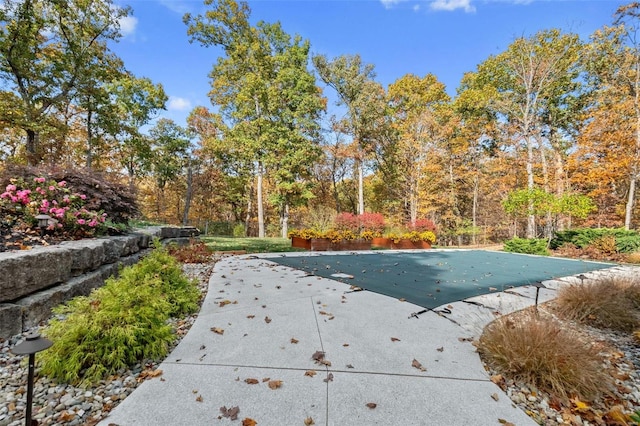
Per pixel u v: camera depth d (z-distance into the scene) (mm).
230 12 15938
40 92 10422
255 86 15336
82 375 1964
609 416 1735
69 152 14305
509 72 15977
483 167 18781
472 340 2701
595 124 12602
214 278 4941
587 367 2039
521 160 15336
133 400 1772
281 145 15984
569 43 13289
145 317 2336
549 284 5074
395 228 13172
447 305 3727
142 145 14688
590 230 11203
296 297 3938
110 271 4379
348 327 2959
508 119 16109
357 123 17734
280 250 9641
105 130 13148
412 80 19281
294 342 2600
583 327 3201
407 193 18484
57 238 4105
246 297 3908
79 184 5262
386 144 18750
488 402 1829
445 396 1876
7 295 2529
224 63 16531
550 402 1863
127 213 5988
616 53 12602
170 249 6797
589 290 3555
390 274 5625
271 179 20141
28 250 3076
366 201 24188
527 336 2242
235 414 1663
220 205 23703
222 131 17391
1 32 9180
